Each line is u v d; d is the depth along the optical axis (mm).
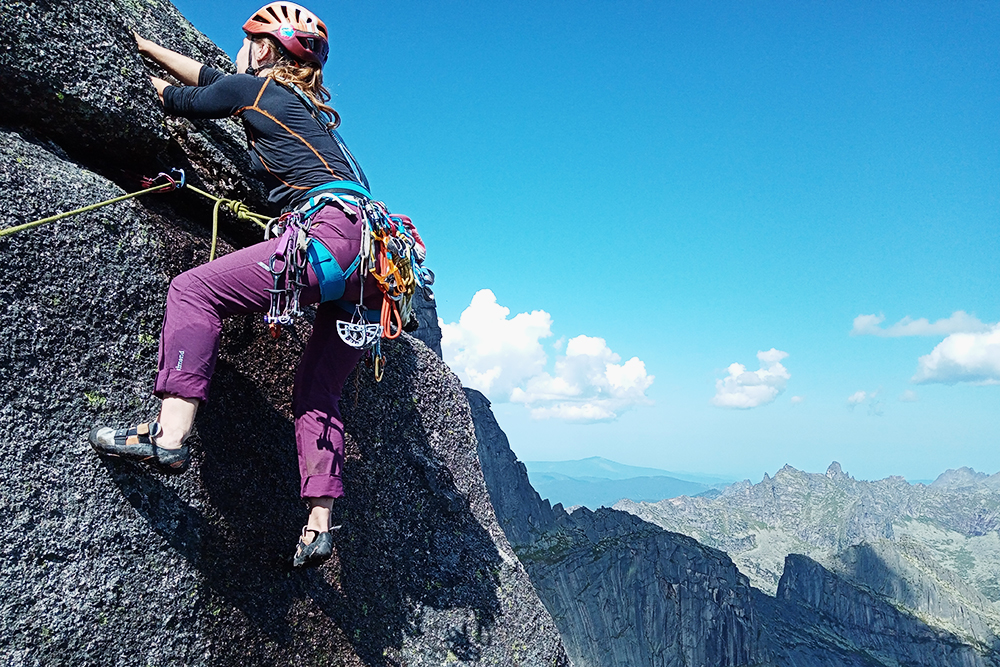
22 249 1697
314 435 1960
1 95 1775
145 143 2064
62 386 1727
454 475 3010
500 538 3072
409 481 2789
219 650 1912
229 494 2059
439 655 2598
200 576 1903
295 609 2186
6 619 1538
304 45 1952
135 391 1873
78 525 1683
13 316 1659
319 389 2002
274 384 2328
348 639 2338
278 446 2275
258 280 1761
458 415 3127
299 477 2326
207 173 2332
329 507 1960
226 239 2385
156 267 1990
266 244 1784
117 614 1712
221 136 2391
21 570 1574
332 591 2354
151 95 2039
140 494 1823
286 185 1901
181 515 1904
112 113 1932
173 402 1675
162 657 1780
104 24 1962
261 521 2146
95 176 1956
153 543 1816
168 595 1815
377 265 1836
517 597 2920
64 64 1838
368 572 2510
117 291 1876
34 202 1738
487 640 2734
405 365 2979
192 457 1972
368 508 2604
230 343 2201
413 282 1928
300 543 1948
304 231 1724
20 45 1747
